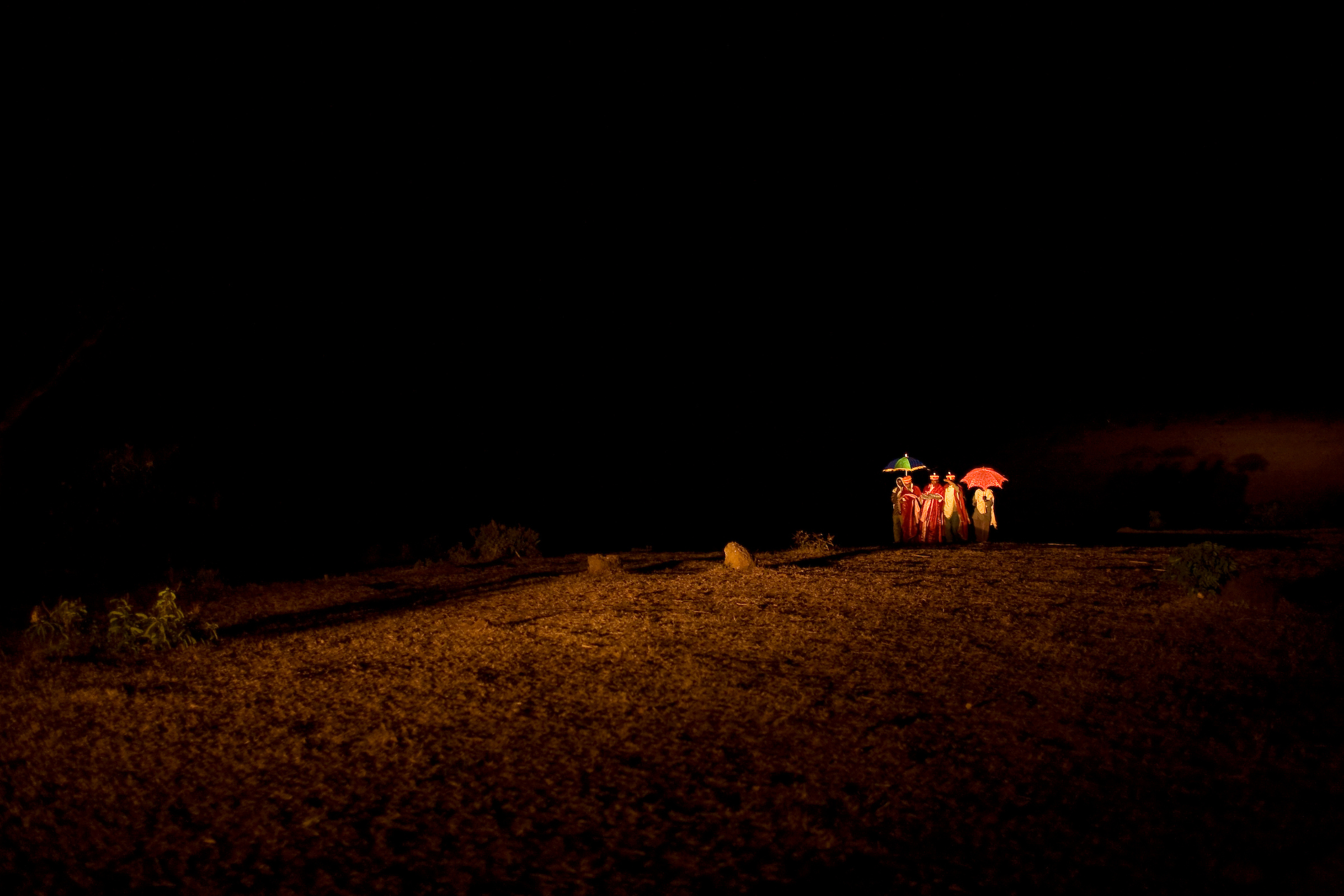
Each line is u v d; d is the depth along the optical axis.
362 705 7.32
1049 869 4.29
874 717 6.39
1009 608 9.45
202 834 5.20
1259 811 4.65
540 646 8.80
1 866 4.90
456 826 5.12
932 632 8.57
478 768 5.94
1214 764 5.26
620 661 8.11
